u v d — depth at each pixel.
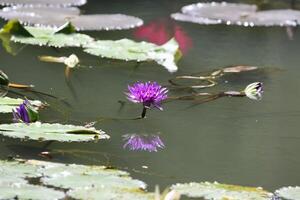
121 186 3.46
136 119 3.91
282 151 3.76
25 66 4.30
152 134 3.82
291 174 3.63
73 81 4.18
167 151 3.72
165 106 4.03
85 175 3.50
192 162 3.68
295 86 4.24
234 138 3.82
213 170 3.63
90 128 3.75
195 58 4.48
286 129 3.89
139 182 3.49
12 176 3.47
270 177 3.62
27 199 3.38
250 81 4.28
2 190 3.40
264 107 4.05
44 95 4.04
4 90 4.07
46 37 4.59
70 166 3.54
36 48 4.51
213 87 4.21
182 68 4.37
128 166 3.63
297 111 4.02
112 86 4.16
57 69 4.29
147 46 4.53
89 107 3.97
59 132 3.71
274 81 4.28
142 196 3.42
